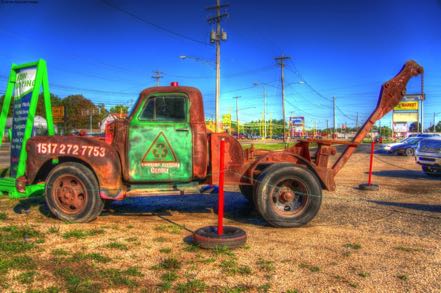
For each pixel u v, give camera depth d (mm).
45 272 4469
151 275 4414
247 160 7398
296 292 3994
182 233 6172
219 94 39219
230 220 7195
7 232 6027
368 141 70188
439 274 4484
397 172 16094
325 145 7352
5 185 8805
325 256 5082
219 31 38938
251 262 4844
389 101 7695
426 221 7078
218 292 3982
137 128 6730
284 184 6801
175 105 6855
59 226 6500
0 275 4352
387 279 4340
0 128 9477
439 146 14344
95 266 4664
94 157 6660
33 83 8984
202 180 7109
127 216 7441
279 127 115250
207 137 7039
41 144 6895
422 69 7848
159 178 6750
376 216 7488
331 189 7145
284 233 6242
